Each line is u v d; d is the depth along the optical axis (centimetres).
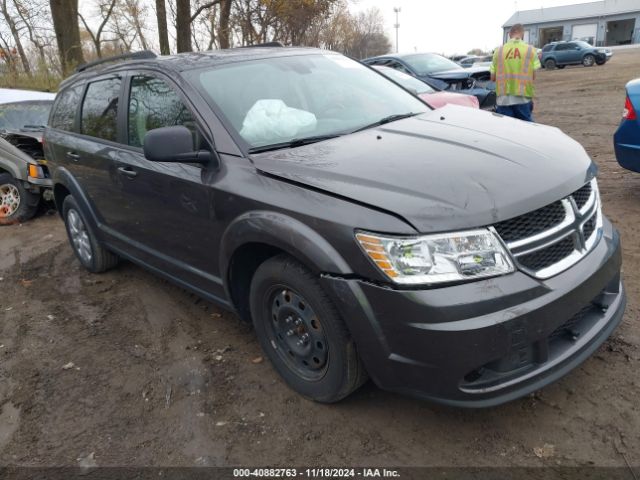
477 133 308
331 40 4359
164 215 355
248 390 316
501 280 228
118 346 380
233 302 323
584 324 268
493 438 261
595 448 248
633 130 484
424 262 225
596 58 3016
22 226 709
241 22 2400
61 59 1467
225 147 308
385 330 236
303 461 260
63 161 484
